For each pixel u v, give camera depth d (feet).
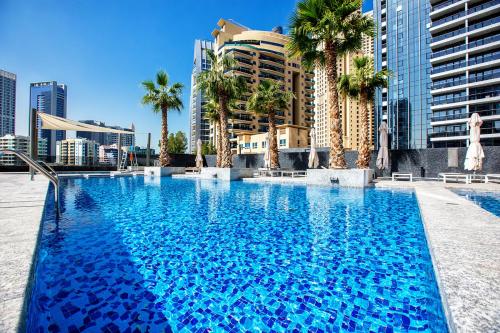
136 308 8.73
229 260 12.78
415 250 13.92
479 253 8.39
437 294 7.11
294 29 45.50
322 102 371.97
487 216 14.17
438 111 177.99
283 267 11.92
